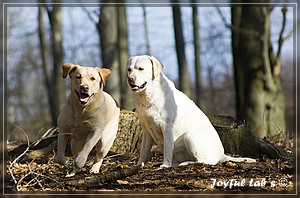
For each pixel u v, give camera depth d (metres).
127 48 17.94
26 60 29.25
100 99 7.33
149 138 8.20
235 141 9.38
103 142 7.63
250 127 14.00
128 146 9.88
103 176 6.95
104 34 16.33
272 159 8.95
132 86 7.62
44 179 6.94
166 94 7.93
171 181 7.01
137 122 9.96
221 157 8.23
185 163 7.89
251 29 14.46
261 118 14.04
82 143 7.60
